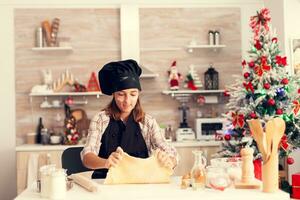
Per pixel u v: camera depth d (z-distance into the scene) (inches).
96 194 70.7
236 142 150.4
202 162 77.9
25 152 182.4
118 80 91.4
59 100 202.5
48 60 201.9
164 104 205.3
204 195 69.0
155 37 205.3
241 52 207.3
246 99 150.4
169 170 80.2
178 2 205.2
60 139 193.3
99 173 94.0
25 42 200.5
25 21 200.2
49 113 201.9
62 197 68.9
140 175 79.0
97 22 203.5
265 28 148.8
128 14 200.2
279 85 144.0
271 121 70.9
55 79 201.9
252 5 205.8
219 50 207.6
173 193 70.6
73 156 120.0
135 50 200.2
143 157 96.9
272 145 70.9
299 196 96.0
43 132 193.3
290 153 153.6
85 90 197.8
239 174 76.2
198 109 206.2
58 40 201.6
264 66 144.3
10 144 195.9
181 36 206.4
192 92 199.6
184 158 185.5
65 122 191.5
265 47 147.2
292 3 178.4
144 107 204.5
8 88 196.5
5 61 196.4
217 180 73.0
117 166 79.0
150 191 72.4
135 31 200.2
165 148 93.4
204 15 206.8
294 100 144.6
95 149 94.9
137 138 97.1
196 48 206.8
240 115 146.8
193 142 186.2
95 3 202.2
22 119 200.4
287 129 144.5
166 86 205.3
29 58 201.0
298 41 177.9
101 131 97.2
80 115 200.7
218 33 203.2
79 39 203.2
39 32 196.7
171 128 204.4
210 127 195.6
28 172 180.1
